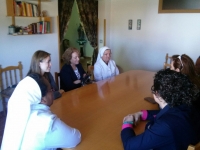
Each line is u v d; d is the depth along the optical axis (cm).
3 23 313
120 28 488
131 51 482
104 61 281
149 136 96
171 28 409
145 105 176
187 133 93
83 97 194
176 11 391
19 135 104
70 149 115
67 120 149
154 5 420
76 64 264
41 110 109
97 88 221
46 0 359
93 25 498
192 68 165
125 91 212
